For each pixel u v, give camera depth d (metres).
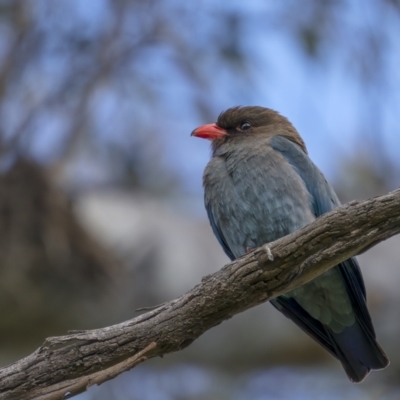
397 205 7.79
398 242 13.08
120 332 8.33
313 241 7.98
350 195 13.39
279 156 10.40
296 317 10.59
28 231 13.58
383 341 12.99
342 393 13.58
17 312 13.49
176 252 13.35
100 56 14.34
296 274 8.23
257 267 8.12
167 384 13.68
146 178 14.25
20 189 13.65
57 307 13.48
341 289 10.06
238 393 13.54
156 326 8.33
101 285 13.48
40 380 8.27
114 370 8.07
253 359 13.38
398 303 12.83
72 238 13.58
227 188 10.48
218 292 8.23
